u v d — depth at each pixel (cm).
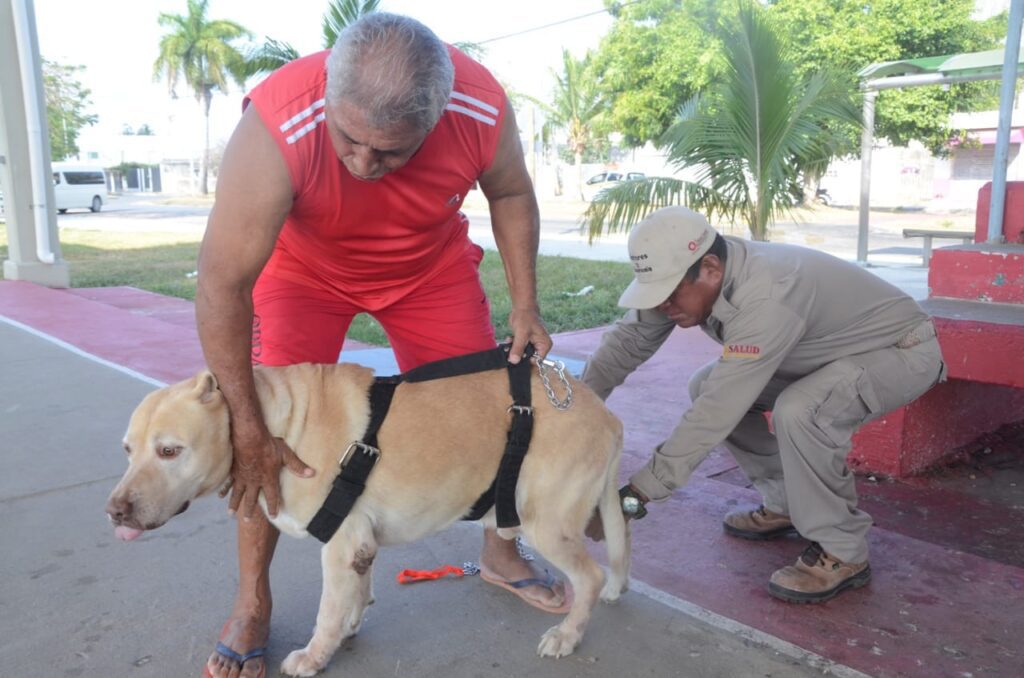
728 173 754
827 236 1941
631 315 345
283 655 276
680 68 2542
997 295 496
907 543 355
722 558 342
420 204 264
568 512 266
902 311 321
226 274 233
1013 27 570
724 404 289
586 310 947
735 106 722
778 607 304
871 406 315
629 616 297
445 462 255
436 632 290
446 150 257
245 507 247
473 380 266
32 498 397
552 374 274
